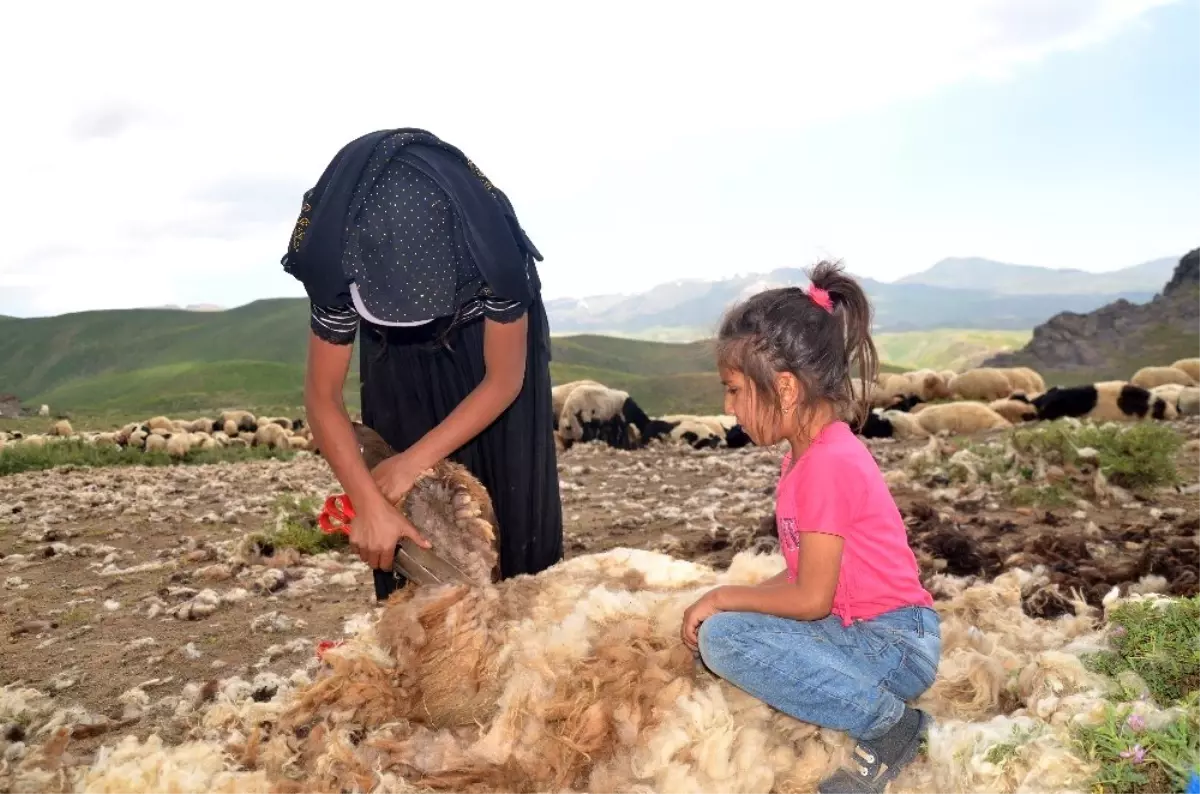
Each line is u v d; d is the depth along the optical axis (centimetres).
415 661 306
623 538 734
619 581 347
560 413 1616
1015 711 283
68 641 504
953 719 286
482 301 322
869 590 276
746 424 288
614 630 307
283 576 621
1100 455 760
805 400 276
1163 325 11788
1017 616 350
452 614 304
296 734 316
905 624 276
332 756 287
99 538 796
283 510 802
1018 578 376
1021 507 718
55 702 408
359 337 361
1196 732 237
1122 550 586
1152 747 234
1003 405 1598
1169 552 548
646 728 278
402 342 347
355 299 304
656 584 347
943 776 257
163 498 1041
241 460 1752
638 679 289
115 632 518
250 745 306
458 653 302
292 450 1902
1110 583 509
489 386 325
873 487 274
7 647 495
